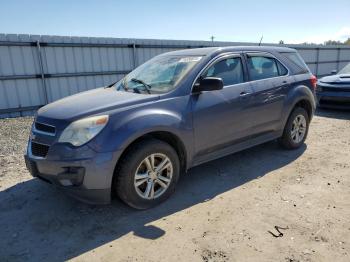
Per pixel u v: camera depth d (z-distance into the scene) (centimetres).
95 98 380
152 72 444
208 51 436
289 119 525
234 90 432
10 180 450
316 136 646
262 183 417
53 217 346
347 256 263
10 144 643
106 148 315
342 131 683
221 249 279
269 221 321
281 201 364
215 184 420
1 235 315
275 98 488
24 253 286
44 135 336
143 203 350
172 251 280
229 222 323
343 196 372
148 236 305
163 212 350
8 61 1011
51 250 290
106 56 1216
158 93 379
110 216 345
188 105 380
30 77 1059
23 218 346
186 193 396
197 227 317
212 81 375
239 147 455
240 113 438
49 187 421
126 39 1251
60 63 1114
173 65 433
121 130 323
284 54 540
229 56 445
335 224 311
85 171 312
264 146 575
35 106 1086
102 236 308
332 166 470
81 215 349
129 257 275
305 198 369
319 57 2097
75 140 315
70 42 1117
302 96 529
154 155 350
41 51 1068
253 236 296
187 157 386
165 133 364
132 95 378
